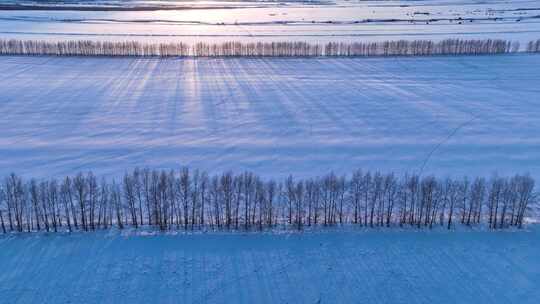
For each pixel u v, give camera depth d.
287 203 65.56
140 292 52.09
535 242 60.22
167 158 84.81
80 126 98.19
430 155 87.69
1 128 96.62
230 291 52.44
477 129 99.12
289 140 92.62
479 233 61.94
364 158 86.00
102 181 74.56
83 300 50.94
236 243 59.47
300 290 52.78
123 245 58.53
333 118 103.56
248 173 75.75
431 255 57.91
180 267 55.44
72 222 63.09
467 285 53.56
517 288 53.22
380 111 108.06
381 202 64.19
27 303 50.34
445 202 63.62
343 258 57.31
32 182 64.69
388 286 53.41
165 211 61.78
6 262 55.28
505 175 80.25
